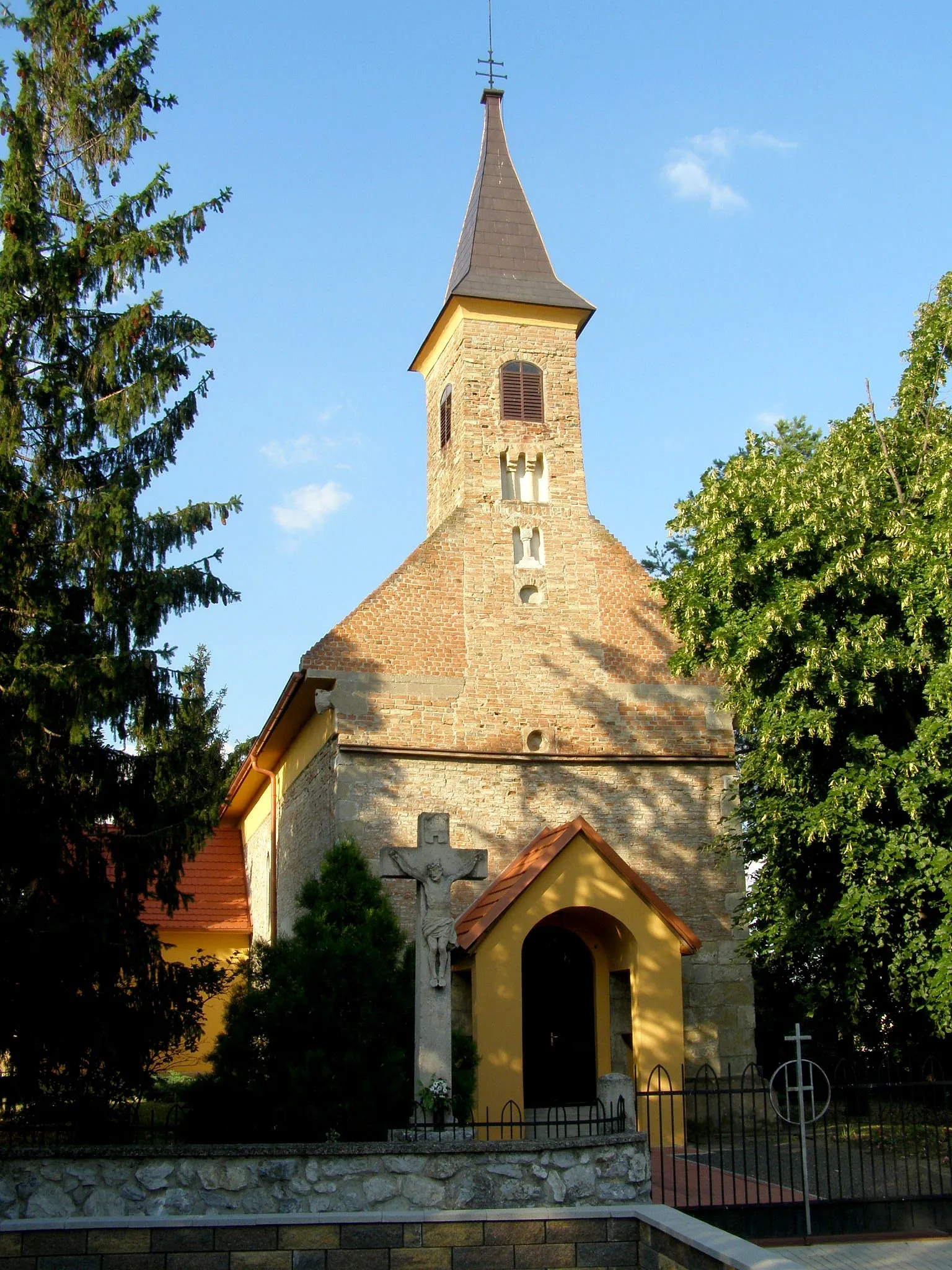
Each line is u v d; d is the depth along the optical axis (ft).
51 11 57.93
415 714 72.28
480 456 79.51
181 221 55.26
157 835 53.93
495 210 87.40
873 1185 46.09
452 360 84.17
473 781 72.23
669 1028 62.64
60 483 54.39
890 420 67.05
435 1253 35.99
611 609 77.82
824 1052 80.33
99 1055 48.52
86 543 51.21
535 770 73.36
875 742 59.06
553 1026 67.26
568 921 67.72
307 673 71.00
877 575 59.21
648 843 73.72
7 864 49.65
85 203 57.16
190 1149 36.50
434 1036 46.11
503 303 82.28
